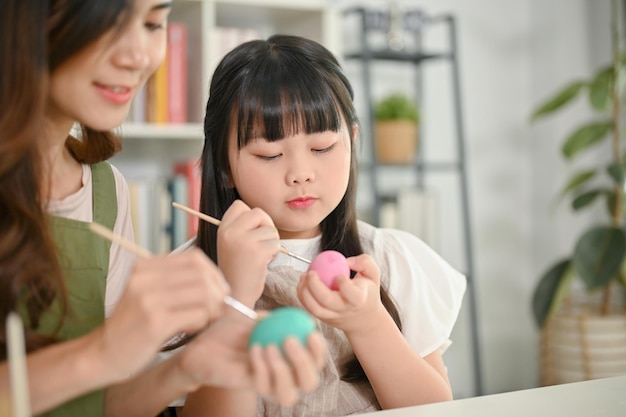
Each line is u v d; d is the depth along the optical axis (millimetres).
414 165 2957
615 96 2674
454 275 1256
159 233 2385
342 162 1084
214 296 656
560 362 2752
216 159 1144
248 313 769
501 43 3361
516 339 3393
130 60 760
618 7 3123
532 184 3412
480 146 3328
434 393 1016
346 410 1092
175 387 830
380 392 1017
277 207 1066
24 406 578
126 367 659
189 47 2453
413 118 2930
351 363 1118
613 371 2650
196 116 2412
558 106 2758
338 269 946
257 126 1048
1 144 735
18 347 577
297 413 1062
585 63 3242
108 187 1050
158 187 2383
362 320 945
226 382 704
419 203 2928
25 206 799
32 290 814
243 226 910
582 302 3066
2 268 776
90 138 1017
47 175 896
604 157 3209
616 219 2662
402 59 2992
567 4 3227
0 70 732
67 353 678
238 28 2656
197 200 2410
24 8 726
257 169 1062
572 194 3221
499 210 3369
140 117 2361
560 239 3281
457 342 3246
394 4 2930
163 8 779
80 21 724
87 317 926
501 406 864
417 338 1165
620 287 3080
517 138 3398
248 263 887
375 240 1239
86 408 882
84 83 765
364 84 2889
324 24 2521
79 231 931
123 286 1058
